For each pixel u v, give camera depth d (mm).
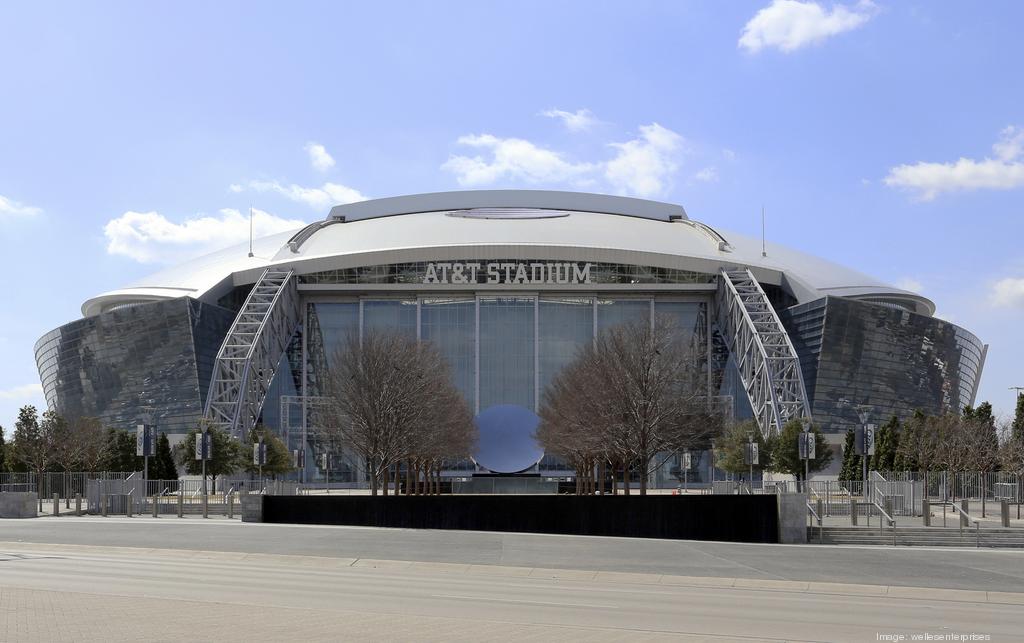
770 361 131000
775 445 108250
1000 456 95000
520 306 150250
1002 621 27078
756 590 34406
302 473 142750
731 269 148250
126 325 142125
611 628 24188
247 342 137500
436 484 136125
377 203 175125
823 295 144500
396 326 149500
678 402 88750
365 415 96000
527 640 22156
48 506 85688
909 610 29219
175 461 122438
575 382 103812
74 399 146375
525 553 44031
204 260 163250
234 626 23547
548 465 140125
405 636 22422
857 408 140375
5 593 29328
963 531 58719
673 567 40000
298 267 149125
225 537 50719
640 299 150500
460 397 123188
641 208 175500
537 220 160375
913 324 143625
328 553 44125
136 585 32125
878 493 74562
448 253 147500
